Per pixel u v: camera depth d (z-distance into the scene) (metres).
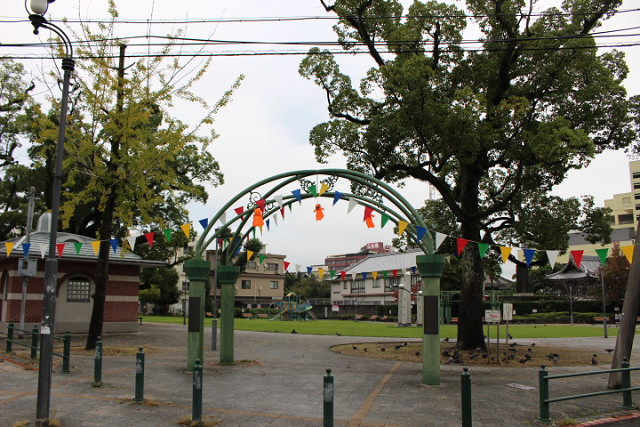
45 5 7.57
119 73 16.22
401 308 37.38
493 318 14.30
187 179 28.34
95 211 26.78
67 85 7.86
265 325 34.75
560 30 14.28
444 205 20.17
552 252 11.10
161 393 9.25
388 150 15.49
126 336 21.53
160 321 37.88
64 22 14.41
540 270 64.19
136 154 16.06
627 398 8.74
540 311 52.41
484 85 16.55
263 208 12.04
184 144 16.75
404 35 14.62
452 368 13.27
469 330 16.77
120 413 7.70
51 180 25.09
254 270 66.25
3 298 21.64
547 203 16.98
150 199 16.41
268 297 66.50
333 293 68.44
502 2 15.24
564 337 26.50
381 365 13.69
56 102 15.95
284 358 15.07
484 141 14.27
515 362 14.43
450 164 18.81
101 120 16.41
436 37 15.84
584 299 52.44
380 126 15.27
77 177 24.00
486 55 16.30
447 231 19.73
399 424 7.36
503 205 15.62
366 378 11.41
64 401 8.45
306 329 30.72
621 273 46.72
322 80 16.92
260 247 64.12
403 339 23.09
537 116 15.77
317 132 16.02
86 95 15.82
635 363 15.45
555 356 14.84
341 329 31.28
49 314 7.14
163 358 14.38
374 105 17.06
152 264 24.50
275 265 68.38
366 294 60.91
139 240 27.23
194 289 12.11
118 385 9.95
